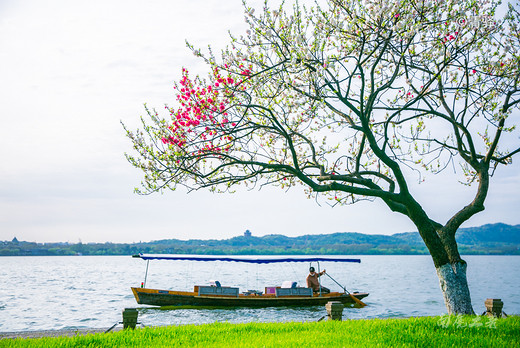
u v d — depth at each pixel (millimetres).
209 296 24047
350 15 11906
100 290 43750
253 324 12406
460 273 12734
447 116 13766
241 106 13078
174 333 10789
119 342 9703
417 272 85938
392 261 183625
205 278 64562
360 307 26750
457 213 13281
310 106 13641
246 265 142375
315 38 11812
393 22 11070
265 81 12789
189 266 133625
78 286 49219
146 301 23922
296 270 97188
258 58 12648
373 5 11234
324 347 8656
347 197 15281
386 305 29281
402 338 9484
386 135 12859
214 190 13828
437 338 9375
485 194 13203
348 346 8688
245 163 12836
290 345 8914
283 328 11445
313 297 24656
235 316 21781
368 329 10750
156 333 10789
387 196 12969
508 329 10312
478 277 68625
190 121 12586
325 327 11336
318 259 24312
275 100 13422
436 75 11922
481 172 13570
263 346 8875
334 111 14297
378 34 11211
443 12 12336
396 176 12836
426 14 11648
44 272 88062
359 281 57656
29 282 56594
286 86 12836
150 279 62438
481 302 32031
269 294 25000
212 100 12375
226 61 12539
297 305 24234
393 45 12055
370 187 13359
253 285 49000
